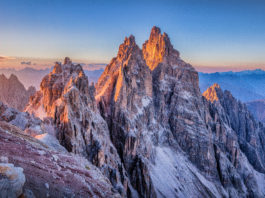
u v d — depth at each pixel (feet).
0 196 38.19
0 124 122.42
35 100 362.12
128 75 483.51
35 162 74.54
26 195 45.44
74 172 91.81
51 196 55.06
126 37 604.49
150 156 465.06
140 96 520.42
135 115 464.24
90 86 372.58
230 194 571.28
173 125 634.43
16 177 43.57
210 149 614.75
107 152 303.48
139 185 346.95
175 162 526.98
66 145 230.27
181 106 650.84
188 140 610.24
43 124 245.04
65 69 377.30
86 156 249.34
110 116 412.98
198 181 513.45
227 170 619.67
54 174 72.54
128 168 373.20
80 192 71.05
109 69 591.78
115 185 250.57
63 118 250.16
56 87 336.70
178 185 445.37
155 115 600.80
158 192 385.09
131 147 383.24
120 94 419.74
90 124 279.69
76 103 269.23
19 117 232.32
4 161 61.72
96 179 106.11
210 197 487.20
